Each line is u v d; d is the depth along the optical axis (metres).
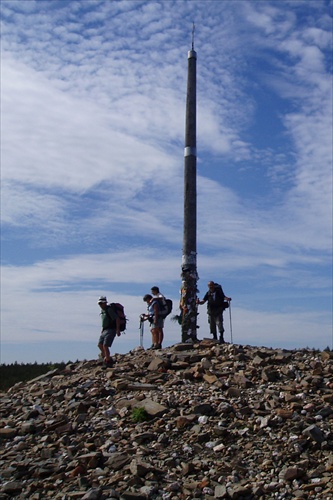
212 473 9.97
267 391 12.88
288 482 9.68
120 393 13.56
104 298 16.00
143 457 10.56
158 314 17.30
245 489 9.41
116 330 15.95
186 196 18.20
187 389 13.33
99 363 16.61
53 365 27.14
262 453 10.55
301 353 15.89
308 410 11.94
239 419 11.77
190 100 18.73
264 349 16.30
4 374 25.83
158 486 9.70
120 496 9.38
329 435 10.95
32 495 9.80
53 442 11.66
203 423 11.61
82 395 13.70
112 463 10.42
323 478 9.69
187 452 10.70
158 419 11.95
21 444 11.61
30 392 15.13
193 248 17.95
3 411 13.65
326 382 13.45
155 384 13.91
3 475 10.49
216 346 16.28
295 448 10.56
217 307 17.36
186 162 18.41
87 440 11.45
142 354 16.78
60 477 10.20
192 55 19.02
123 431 11.65
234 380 13.63
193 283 17.75
